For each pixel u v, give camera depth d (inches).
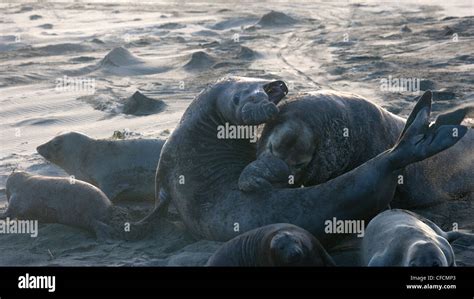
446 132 284.7
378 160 289.7
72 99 615.2
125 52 775.1
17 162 455.5
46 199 335.0
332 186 289.9
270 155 296.4
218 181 309.3
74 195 331.3
